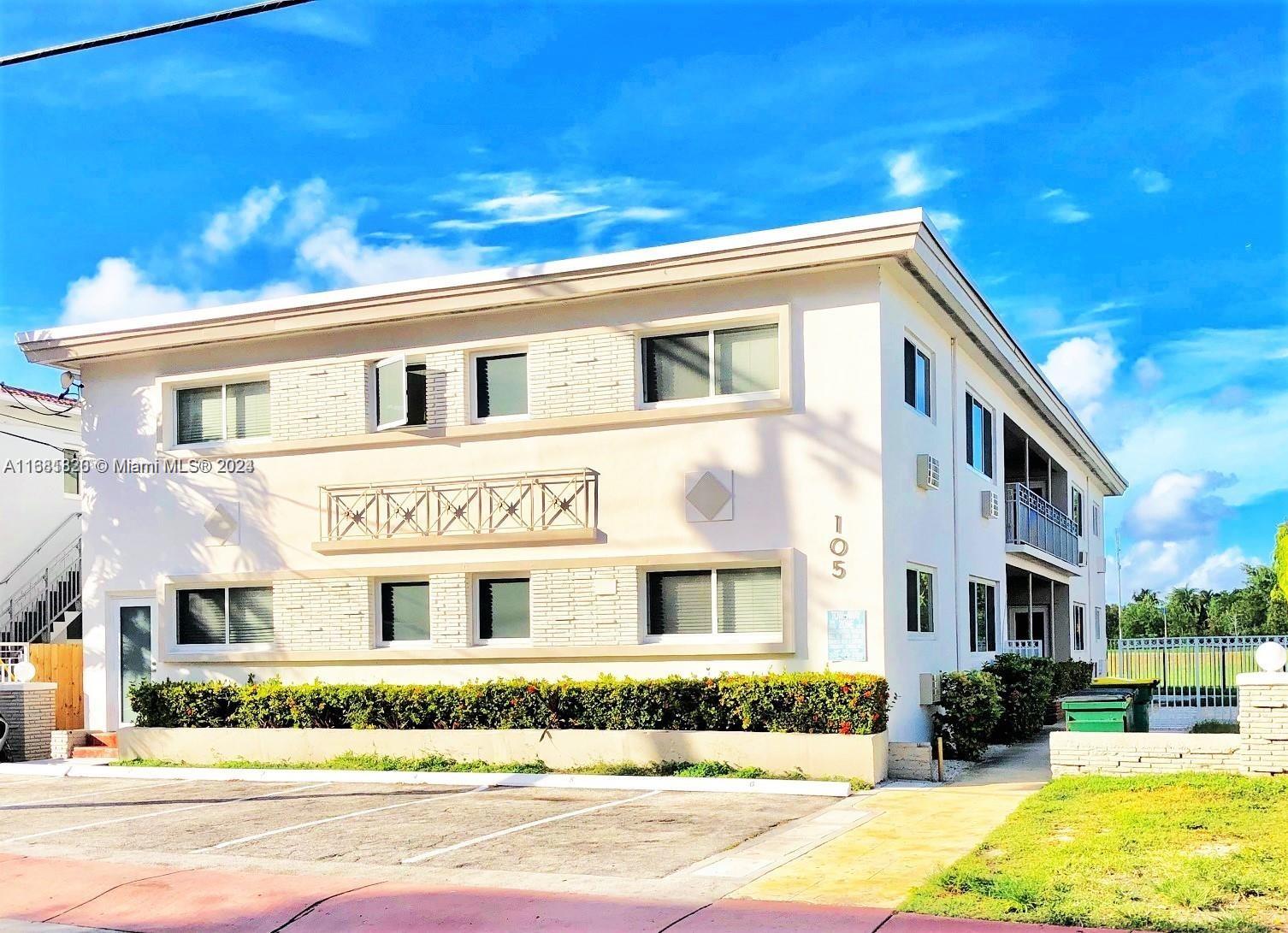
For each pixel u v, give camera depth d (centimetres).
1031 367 2619
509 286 1884
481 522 1922
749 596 1775
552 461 1892
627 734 1723
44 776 1948
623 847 1179
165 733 2002
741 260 1742
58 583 2719
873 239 1667
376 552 1997
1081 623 3753
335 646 2012
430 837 1258
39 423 2727
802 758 1616
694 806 1438
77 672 2334
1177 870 959
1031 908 873
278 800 1584
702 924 880
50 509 2741
